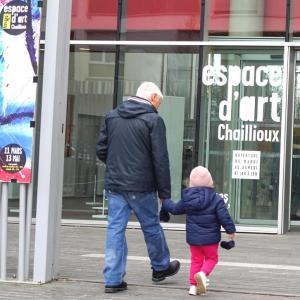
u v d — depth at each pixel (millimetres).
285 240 14797
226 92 16312
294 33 16047
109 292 8547
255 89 16188
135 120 8578
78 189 16812
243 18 16250
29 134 9016
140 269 10414
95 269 10336
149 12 16594
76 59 16828
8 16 9070
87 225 16688
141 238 14523
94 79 16797
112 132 8703
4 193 9203
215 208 8438
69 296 8367
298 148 16797
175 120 16484
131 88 16688
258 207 16062
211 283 9375
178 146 16453
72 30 16797
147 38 16594
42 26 10781
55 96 9094
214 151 16328
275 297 8539
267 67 16156
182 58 16453
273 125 16078
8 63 9055
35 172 10305
